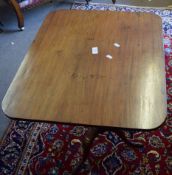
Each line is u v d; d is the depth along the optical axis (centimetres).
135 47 129
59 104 106
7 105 107
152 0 278
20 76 119
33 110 104
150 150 151
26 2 244
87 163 147
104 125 98
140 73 116
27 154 153
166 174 140
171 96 178
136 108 102
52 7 276
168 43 218
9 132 166
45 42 137
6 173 146
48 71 121
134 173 142
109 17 151
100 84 112
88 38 137
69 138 159
